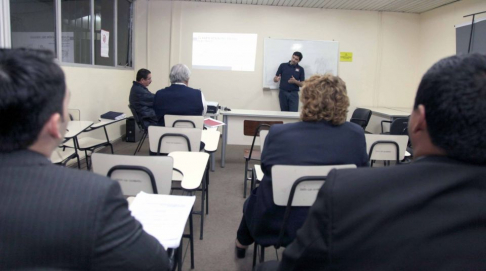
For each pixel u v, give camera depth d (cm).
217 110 448
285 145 136
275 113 407
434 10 570
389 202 48
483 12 456
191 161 189
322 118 135
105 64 477
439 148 51
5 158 57
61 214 54
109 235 56
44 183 56
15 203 54
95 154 145
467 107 47
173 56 593
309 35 596
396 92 624
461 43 477
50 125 59
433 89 50
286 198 138
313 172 132
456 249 46
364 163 142
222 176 370
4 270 54
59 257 55
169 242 93
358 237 48
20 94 55
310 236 52
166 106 302
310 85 138
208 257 206
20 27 281
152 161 142
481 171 48
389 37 607
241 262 202
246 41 592
